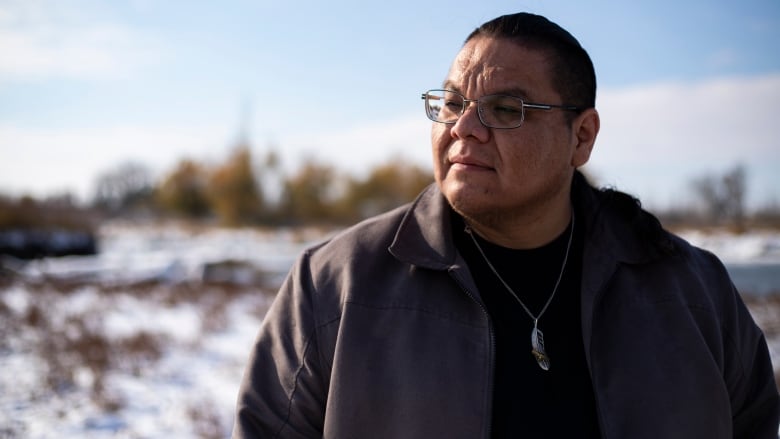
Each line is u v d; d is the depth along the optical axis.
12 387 5.61
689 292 1.53
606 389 1.39
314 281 1.46
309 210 52.94
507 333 1.43
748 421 1.62
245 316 9.77
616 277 1.52
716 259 1.68
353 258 1.46
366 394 1.32
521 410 1.35
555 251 1.54
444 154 1.43
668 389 1.39
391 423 1.31
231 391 5.77
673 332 1.46
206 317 9.11
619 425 1.36
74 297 10.98
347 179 54.91
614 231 1.56
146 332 7.80
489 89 1.37
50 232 18.88
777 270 16.16
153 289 12.12
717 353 1.50
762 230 38.88
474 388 1.32
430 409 1.30
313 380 1.38
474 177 1.37
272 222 51.03
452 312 1.39
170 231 40.34
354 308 1.39
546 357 1.40
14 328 7.82
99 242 22.62
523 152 1.37
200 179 56.00
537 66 1.40
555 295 1.50
